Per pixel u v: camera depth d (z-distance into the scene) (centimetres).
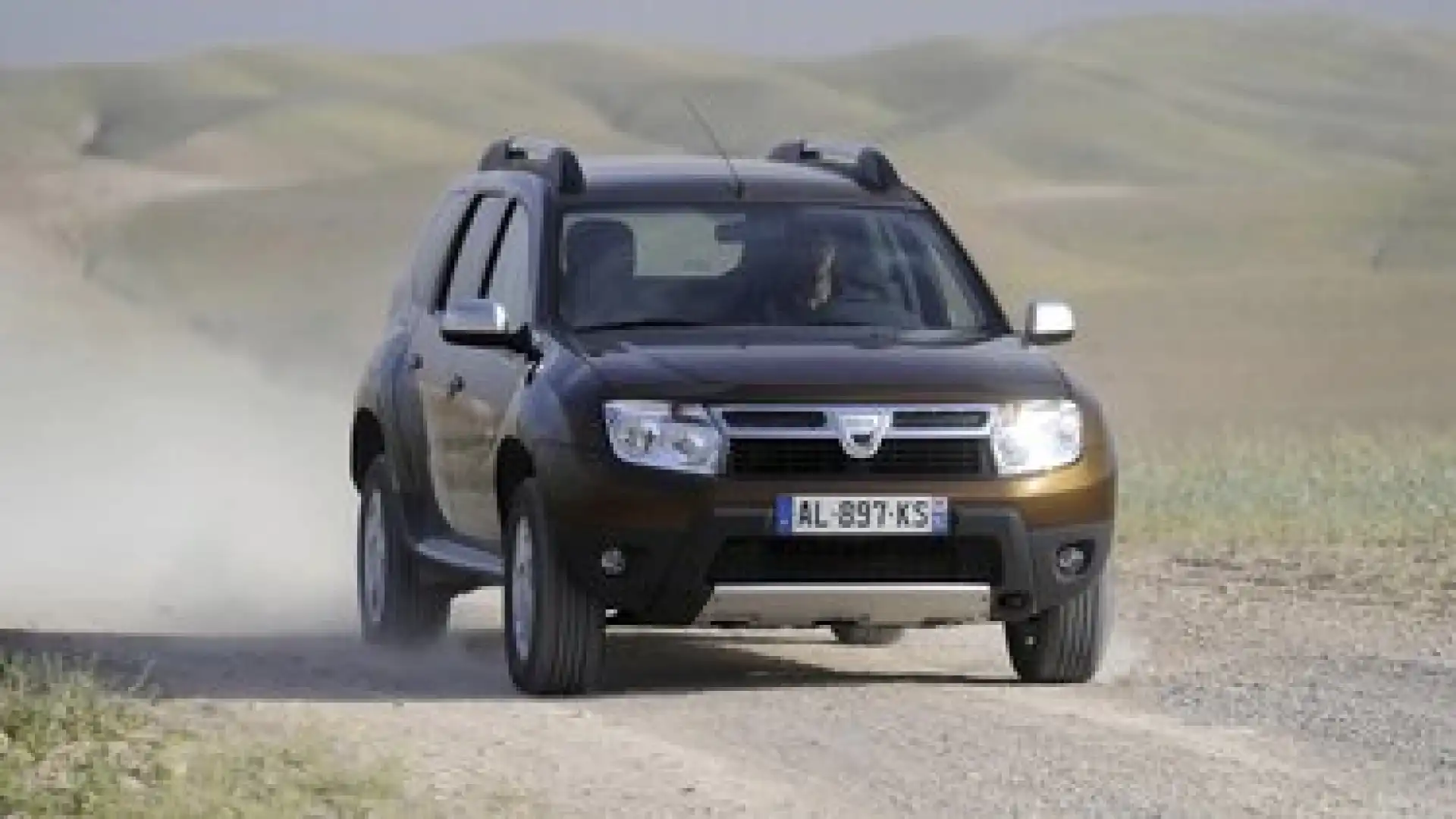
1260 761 3466
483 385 4322
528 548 4081
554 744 3597
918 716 3825
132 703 3756
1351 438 9025
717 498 3919
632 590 3978
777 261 4322
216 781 3225
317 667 4434
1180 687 4094
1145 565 5841
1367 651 4488
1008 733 3672
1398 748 3556
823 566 3959
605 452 3959
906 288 4338
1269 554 5975
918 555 3978
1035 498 3981
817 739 3638
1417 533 6328
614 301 4262
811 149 4812
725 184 4438
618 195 4391
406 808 3134
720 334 4188
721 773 3391
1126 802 3203
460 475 4438
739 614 4000
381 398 4816
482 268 4556
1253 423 16562
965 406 3984
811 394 3953
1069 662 4141
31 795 3175
